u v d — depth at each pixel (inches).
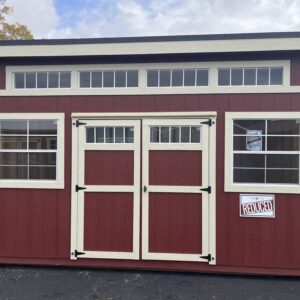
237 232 185.2
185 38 191.3
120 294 161.3
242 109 185.2
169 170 189.0
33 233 196.1
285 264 182.1
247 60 194.5
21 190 196.5
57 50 197.9
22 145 198.8
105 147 192.4
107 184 192.1
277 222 182.9
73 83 203.0
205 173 186.5
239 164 188.1
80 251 193.2
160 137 190.4
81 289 166.9
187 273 188.4
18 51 199.5
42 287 169.2
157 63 199.5
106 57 201.2
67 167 194.4
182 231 188.1
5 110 196.9
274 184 184.1
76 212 193.3
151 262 190.2
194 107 187.9
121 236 191.6
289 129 185.0
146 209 190.1
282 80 194.2
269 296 159.6
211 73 196.2
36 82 210.2
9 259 196.5
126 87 197.5
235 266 185.0
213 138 185.8
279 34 186.4
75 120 193.2
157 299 155.9
